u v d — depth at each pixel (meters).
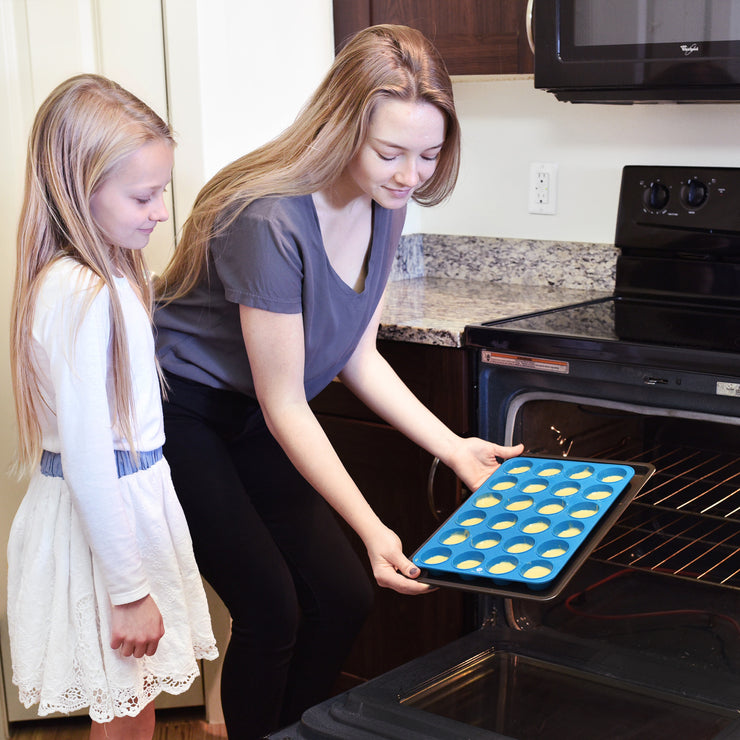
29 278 1.42
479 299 2.20
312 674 1.73
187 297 1.59
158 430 1.52
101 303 1.36
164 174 1.45
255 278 1.40
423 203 1.50
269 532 1.69
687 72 1.75
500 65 2.05
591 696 1.28
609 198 2.26
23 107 1.95
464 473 1.61
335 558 1.70
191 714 2.27
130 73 1.96
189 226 1.53
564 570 1.18
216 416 1.63
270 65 2.10
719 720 1.21
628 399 1.70
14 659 1.53
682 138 2.13
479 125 2.41
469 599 1.96
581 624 1.91
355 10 2.20
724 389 1.59
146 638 1.44
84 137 1.37
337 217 1.49
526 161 2.36
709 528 1.86
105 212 1.41
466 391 1.88
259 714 1.66
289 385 1.48
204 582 2.13
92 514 1.37
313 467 1.45
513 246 2.40
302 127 1.41
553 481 1.42
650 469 1.39
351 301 1.55
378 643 2.12
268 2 2.06
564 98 1.97
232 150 2.04
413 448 1.95
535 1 1.88
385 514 2.03
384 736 1.10
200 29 1.92
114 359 1.41
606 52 1.82
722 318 1.88
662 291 2.10
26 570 1.48
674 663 1.42
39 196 1.40
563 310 2.01
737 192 1.96
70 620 1.47
